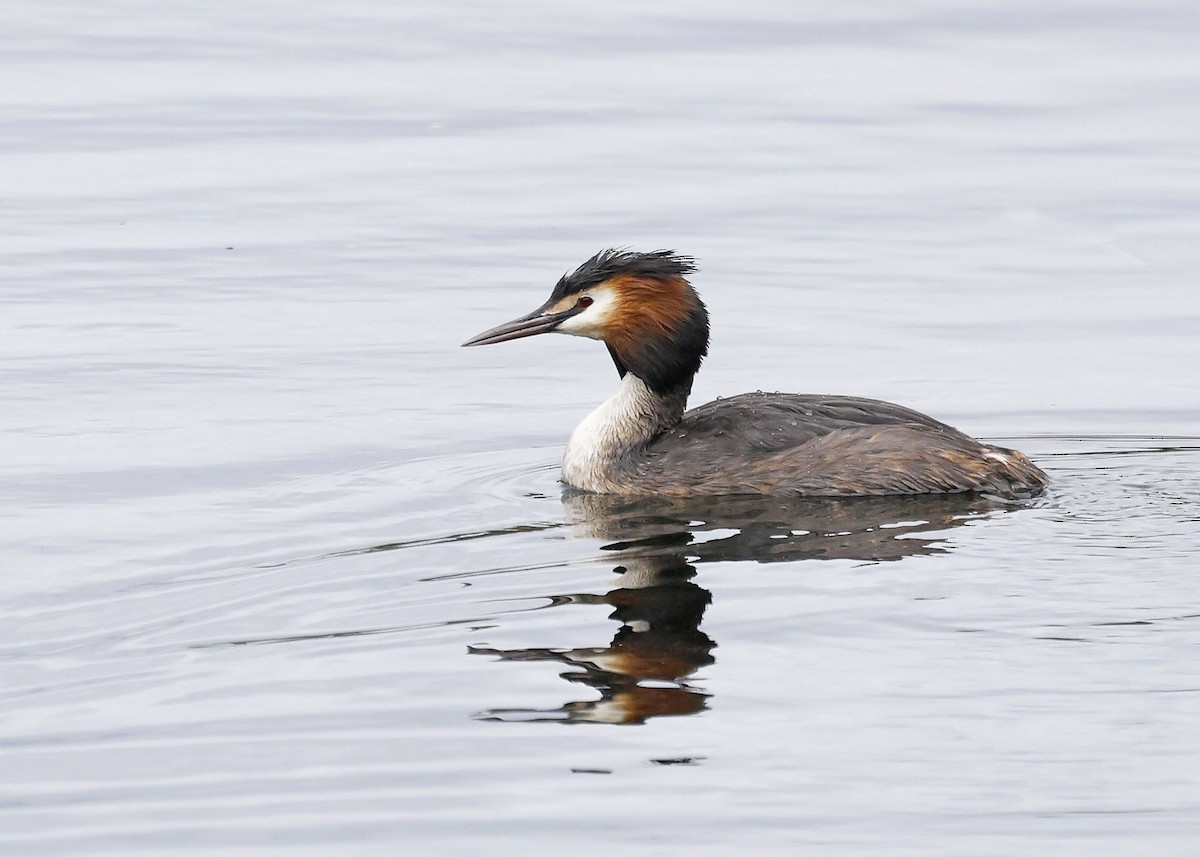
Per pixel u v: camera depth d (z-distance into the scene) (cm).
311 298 2156
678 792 934
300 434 1686
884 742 978
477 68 3133
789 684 1053
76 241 2362
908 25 3316
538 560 1302
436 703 1041
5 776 962
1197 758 955
